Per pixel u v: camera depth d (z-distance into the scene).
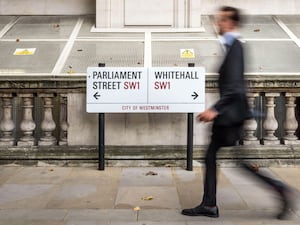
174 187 5.87
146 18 10.09
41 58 7.98
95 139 7.11
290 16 10.92
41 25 10.28
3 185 5.94
